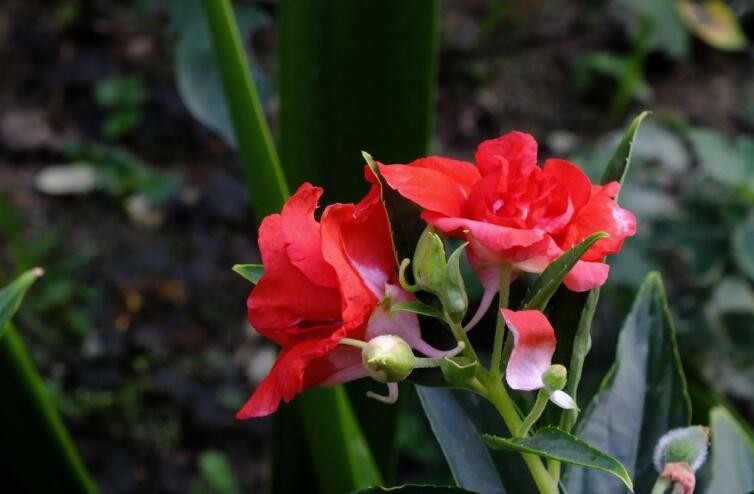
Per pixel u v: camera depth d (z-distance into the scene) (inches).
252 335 49.0
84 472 25.9
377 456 27.9
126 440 45.2
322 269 19.8
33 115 56.7
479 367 20.4
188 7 38.3
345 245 20.1
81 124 56.5
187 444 45.6
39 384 25.2
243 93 24.1
